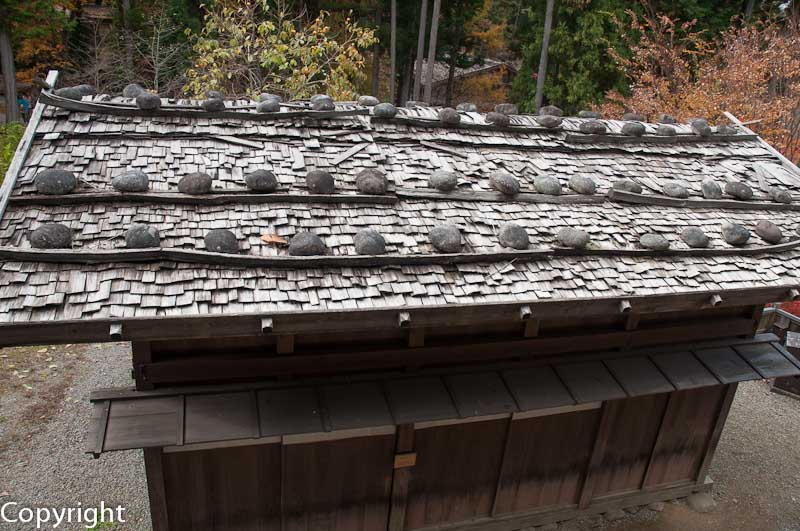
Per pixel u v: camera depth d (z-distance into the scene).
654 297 4.44
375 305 3.69
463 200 4.82
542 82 17.86
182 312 3.31
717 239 5.18
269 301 3.51
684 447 6.63
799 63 13.11
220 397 4.32
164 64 16.52
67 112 4.64
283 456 4.82
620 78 19.06
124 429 3.97
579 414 5.84
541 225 4.77
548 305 4.13
